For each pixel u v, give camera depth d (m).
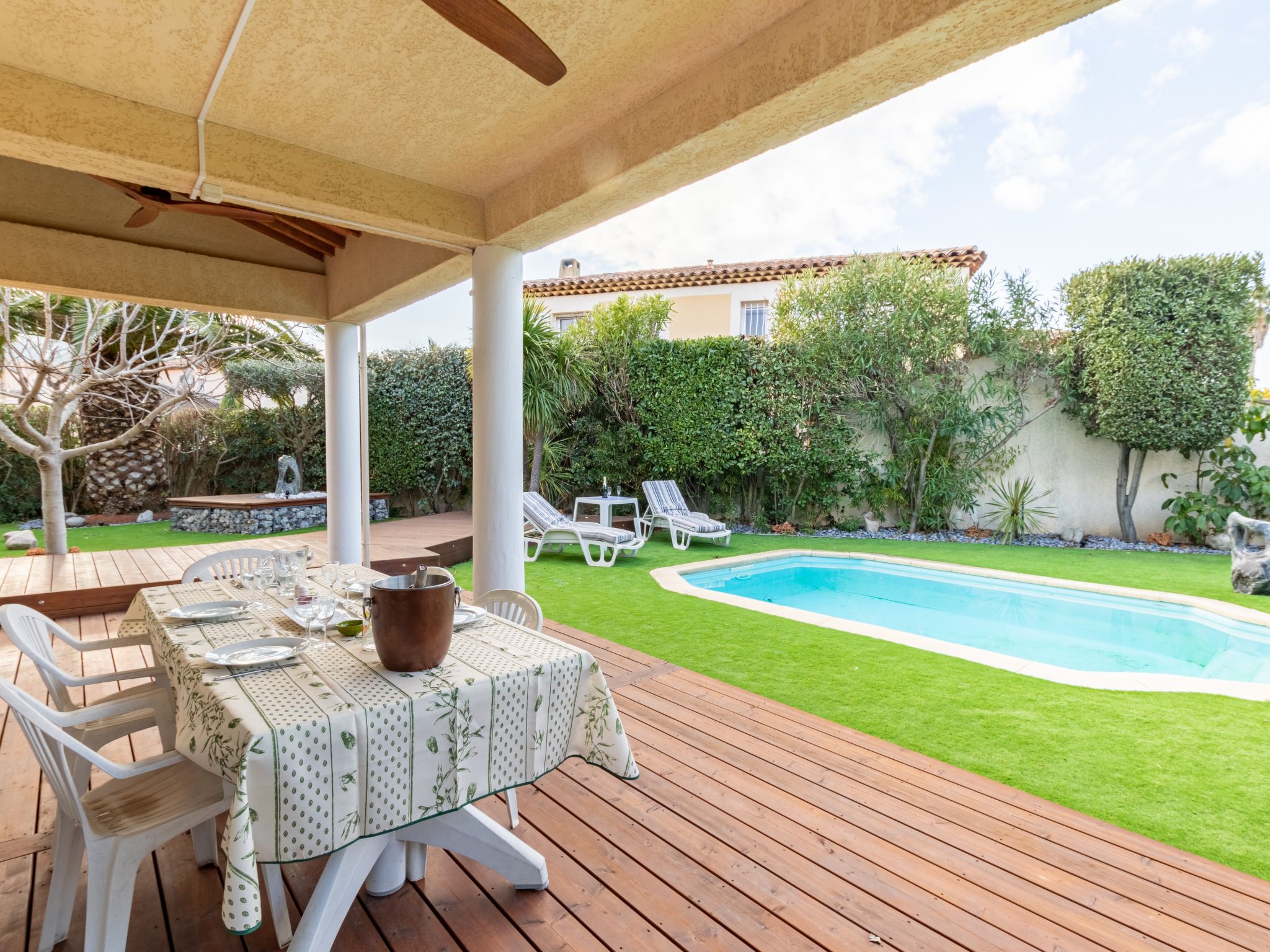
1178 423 7.66
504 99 2.62
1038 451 8.83
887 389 9.05
